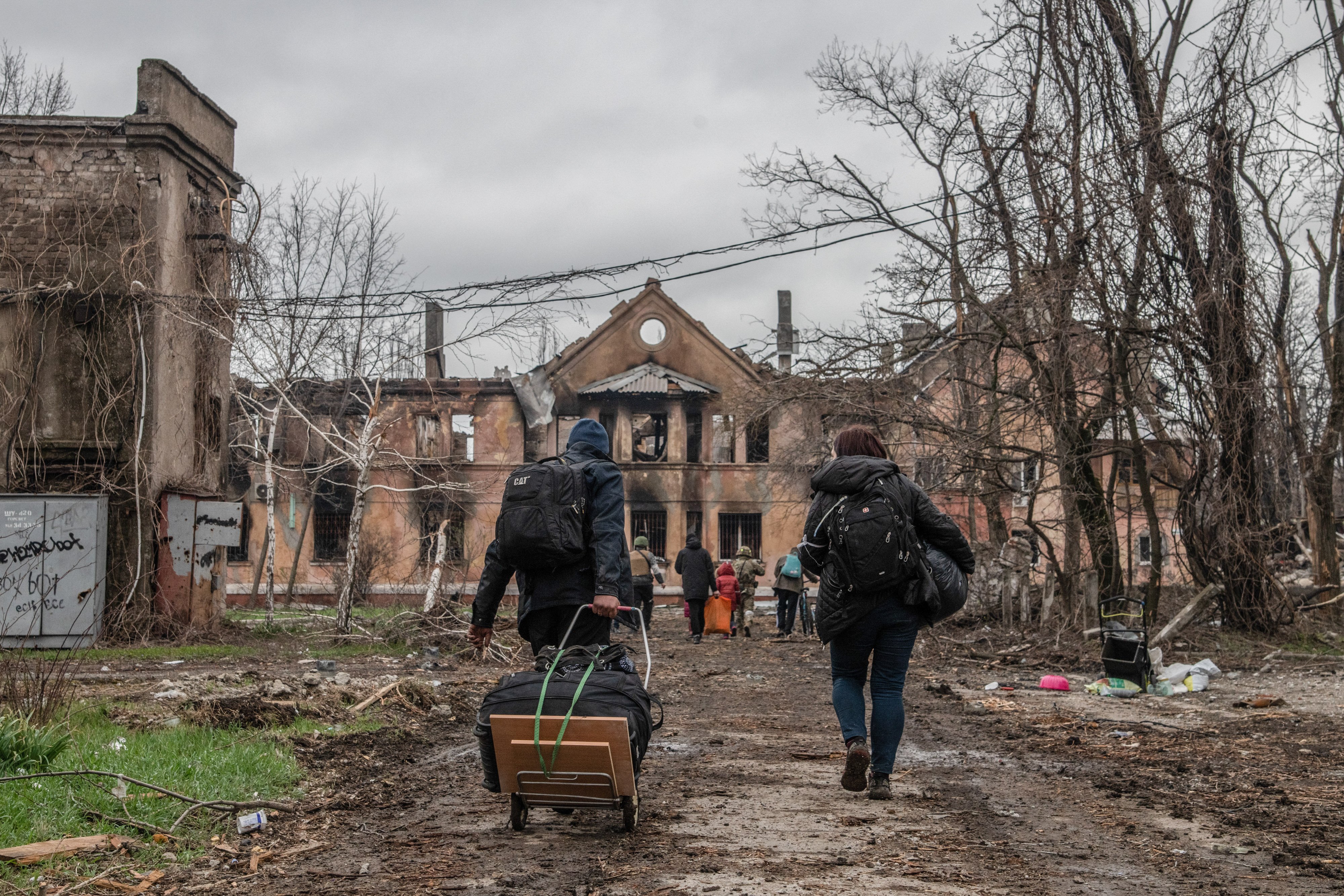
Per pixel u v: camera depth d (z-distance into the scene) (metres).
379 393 19.95
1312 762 7.41
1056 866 4.58
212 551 18.33
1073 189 15.81
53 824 4.93
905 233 19.36
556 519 5.18
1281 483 20.53
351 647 16.45
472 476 38.62
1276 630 17.22
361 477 18.22
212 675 11.76
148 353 17.69
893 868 4.50
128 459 17.34
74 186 17.80
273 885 4.36
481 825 5.38
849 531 5.68
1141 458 16.91
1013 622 19.14
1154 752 7.84
